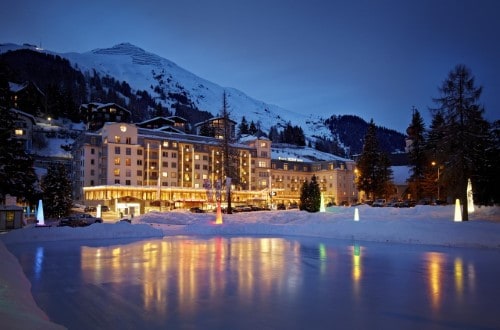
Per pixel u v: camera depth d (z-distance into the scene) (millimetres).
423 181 80375
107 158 108188
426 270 18734
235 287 14781
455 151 38188
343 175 145000
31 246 29734
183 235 41094
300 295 13523
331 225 39250
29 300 12203
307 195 71875
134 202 94062
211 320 10562
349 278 16672
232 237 38406
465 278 16703
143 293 13766
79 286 14961
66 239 35219
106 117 159375
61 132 157500
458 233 30281
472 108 37719
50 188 64562
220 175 72938
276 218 51219
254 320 10586
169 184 117562
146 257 23328
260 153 136625
